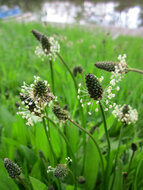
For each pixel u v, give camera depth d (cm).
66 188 11
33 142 14
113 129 17
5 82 27
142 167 12
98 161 12
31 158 13
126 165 13
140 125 16
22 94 8
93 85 8
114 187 12
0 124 18
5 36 57
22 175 10
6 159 9
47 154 12
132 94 21
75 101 15
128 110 9
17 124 14
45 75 23
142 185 12
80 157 14
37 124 12
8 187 10
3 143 14
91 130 12
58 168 9
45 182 11
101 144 15
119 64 9
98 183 14
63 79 24
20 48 42
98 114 17
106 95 8
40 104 8
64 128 12
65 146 11
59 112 8
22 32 57
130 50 35
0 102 22
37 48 13
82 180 10
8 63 35
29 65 33
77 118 19
